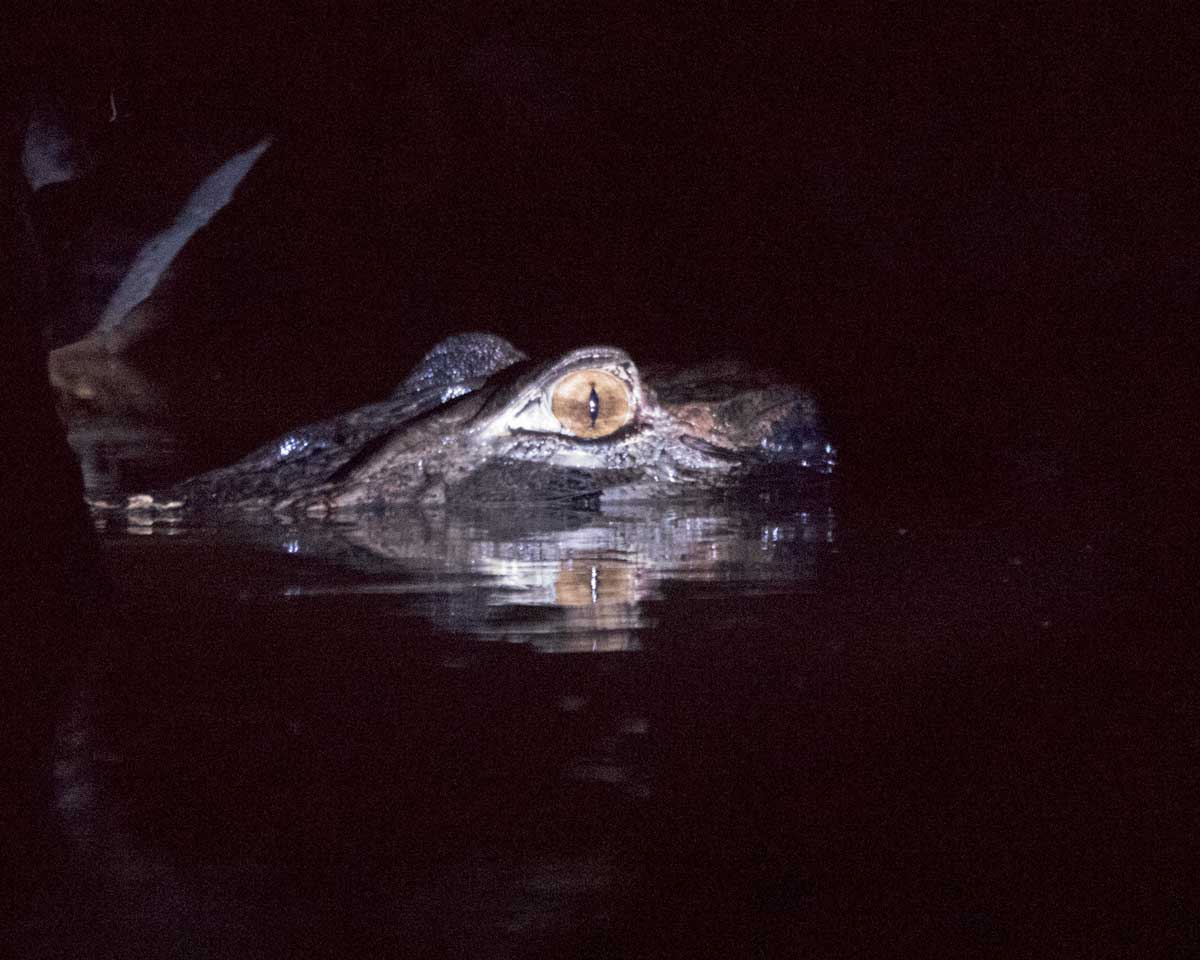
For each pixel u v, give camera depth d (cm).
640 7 3031
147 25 2136
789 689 654
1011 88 2047
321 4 2938
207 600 888
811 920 425
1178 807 501
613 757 561
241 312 3884
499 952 408
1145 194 1858
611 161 3219
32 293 863
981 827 491
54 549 771
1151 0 1847
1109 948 409
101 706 639
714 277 2620
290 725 610
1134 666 679
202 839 488
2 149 854
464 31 3475
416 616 829
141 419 2909
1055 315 1772
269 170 3878
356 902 440
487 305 3409
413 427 1374
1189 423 1477
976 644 732
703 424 1447
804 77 2492
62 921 431
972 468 1451
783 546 1080
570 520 1221
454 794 525
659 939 418
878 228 2252
